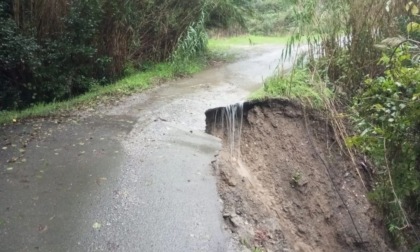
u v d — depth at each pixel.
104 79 9.45
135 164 5.42
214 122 6.81
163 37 11.23
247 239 4.31
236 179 5.41
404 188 4.25
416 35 6.56
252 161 6.29
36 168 5.27
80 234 4.03
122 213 4.39
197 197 4.77
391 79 4.11
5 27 7.26
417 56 4.52
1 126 6.69
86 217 4.30
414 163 4.20
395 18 7.02
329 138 6.74
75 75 8.77
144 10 10.42
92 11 8.52
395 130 4.02
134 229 4.15
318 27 7.61
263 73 10.25
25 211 4.36
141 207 4.51
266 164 6.31
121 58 9.95
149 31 11.01
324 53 7.66
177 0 11.21
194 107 7.62
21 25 8.02
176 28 11.30
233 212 4.70
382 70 7.01
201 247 3.96
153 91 8.74
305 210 5.91
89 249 3.83
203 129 6.73
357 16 7.20
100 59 9.05
